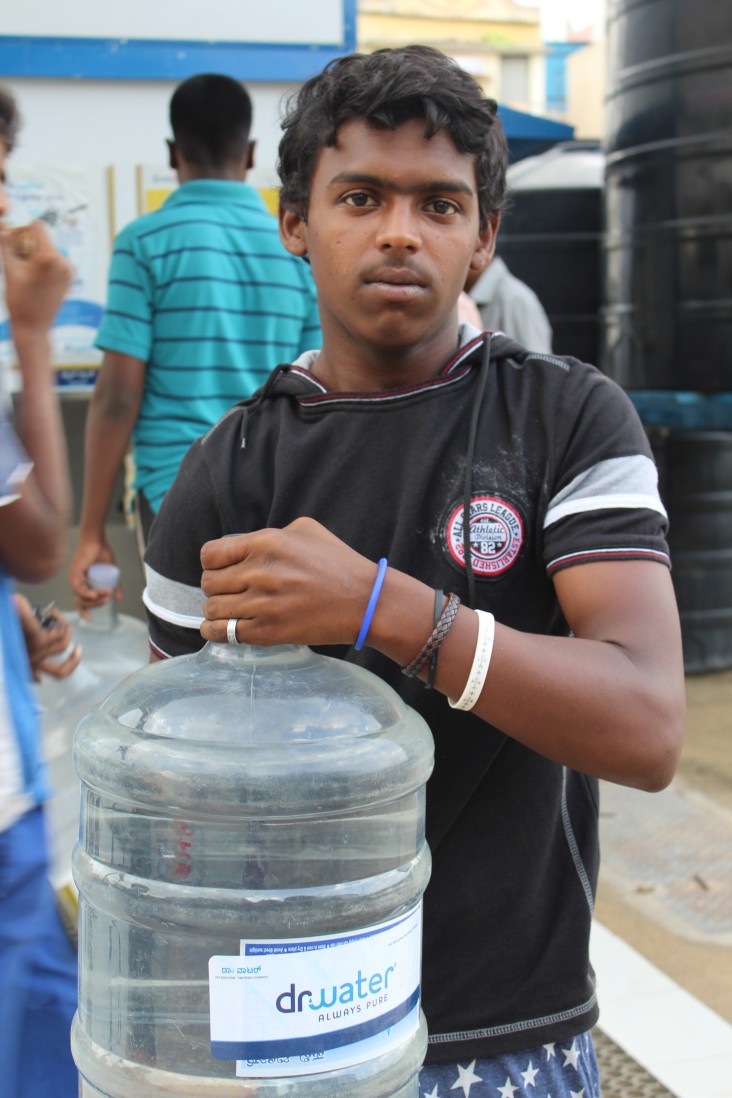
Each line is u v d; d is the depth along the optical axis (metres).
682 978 3.07
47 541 1.68
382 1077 1.08
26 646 2.06
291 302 3.19
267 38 4.18
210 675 1.17
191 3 4.10
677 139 5.30
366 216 1.24
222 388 3.15
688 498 5.82
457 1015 1.32
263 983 1.00
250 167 3.38
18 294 1.73
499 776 1.32
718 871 3.72
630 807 4.27
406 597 1.07
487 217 1.37
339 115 1.23
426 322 1.27
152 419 3.18
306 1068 1.01
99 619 3.34
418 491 1.28
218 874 1.13
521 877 1.32
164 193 4.04
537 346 4.14
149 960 1.14
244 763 1.09
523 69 18.44
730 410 5.46
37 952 1.87
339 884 1.14
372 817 1.16
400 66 1.22
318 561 1.06
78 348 4.07
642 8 5.35
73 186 3.98
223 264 3.10
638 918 3.42
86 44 4.02
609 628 1.15
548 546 1.23
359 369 1.35
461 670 1.07
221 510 1.37
